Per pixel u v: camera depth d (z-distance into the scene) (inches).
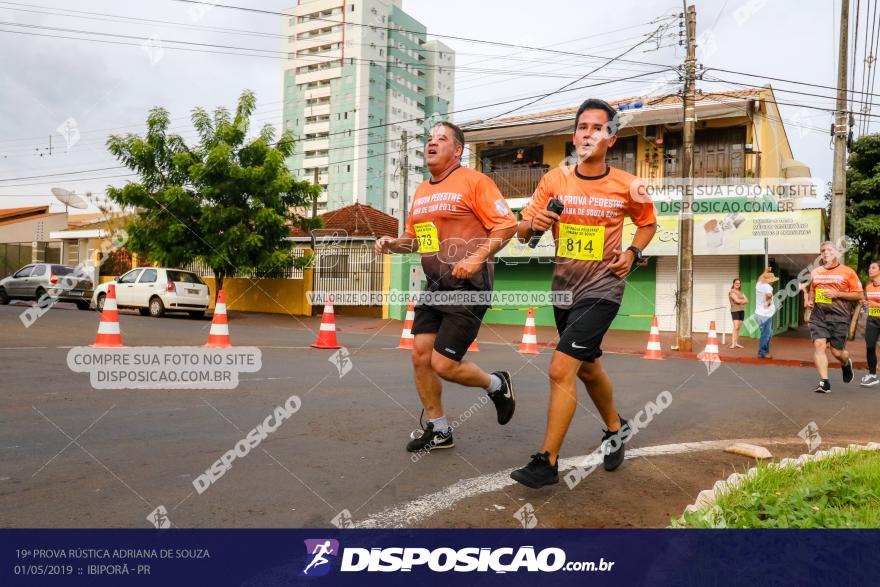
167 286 674.8
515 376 331.3
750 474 138.2
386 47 3228.3
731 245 679.1
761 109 781.9
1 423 172.7
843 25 619.2
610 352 549.6
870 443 180.7
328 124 3166.8
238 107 754.8
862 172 959.0
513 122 885.2
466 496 128.6
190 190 749.3
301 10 3243.1
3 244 1203.2
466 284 151.6
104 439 160.6
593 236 137.3
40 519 107.8
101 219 1246.9
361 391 251.6
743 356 519.8
